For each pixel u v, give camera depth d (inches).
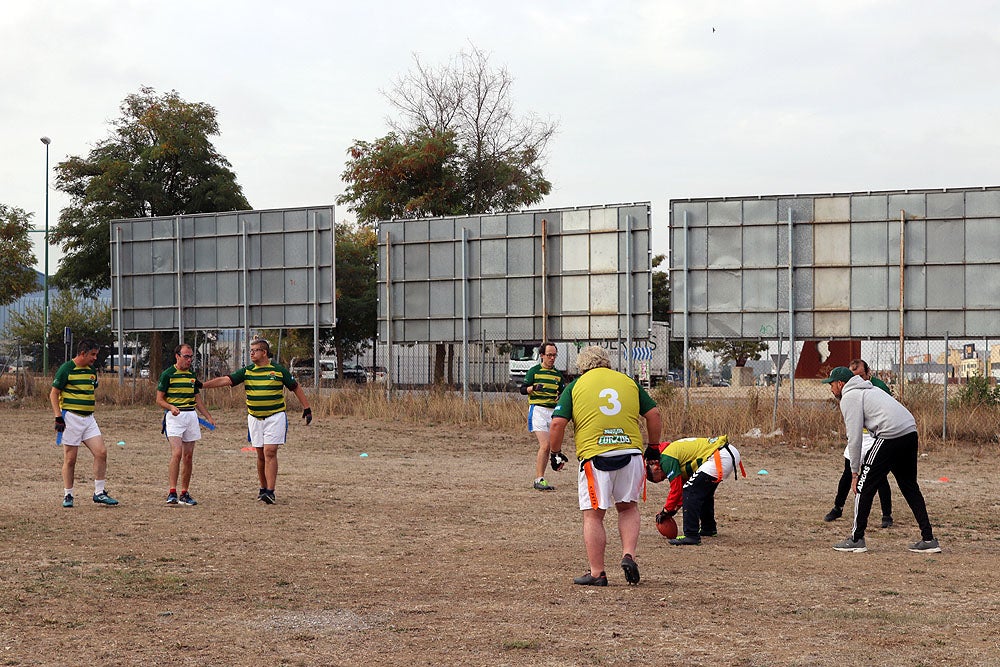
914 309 884.0
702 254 936.9
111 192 1625.2
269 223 1114.1
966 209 871.7
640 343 1006.4
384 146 1747.0
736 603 271.1
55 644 227.6
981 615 258.4
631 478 289.6
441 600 275.1
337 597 279.9
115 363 2445.9
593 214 983.0
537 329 1007.0
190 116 1672.0
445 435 877.8
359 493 533.0
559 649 221.5
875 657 215.0
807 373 1337.4
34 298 2632.9
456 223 1041.5
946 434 792.3
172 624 247.4
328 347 2206.0
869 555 361.1
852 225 900.6
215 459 685.9
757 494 546.0
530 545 377.4
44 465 633.0
